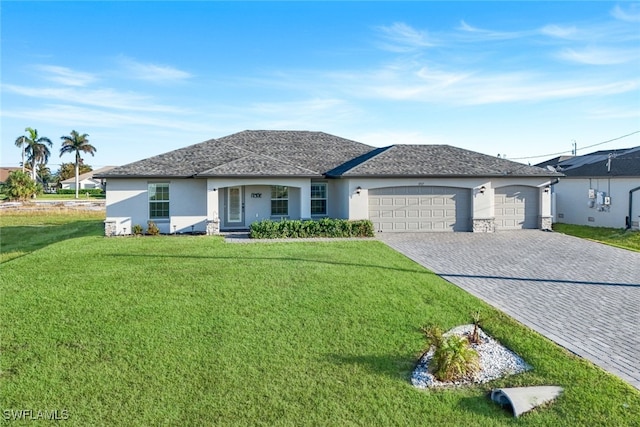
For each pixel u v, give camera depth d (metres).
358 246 16.55
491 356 6.72
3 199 56.25
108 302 9.14
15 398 5.47
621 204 23.20
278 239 18.66
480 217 21.41
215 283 10.64
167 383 5.85
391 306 9.02
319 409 5.27
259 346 7.02
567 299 9.75
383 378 6.04
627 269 12.94
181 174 20.77
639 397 5.38
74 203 46.31
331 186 23.53
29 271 11.91
